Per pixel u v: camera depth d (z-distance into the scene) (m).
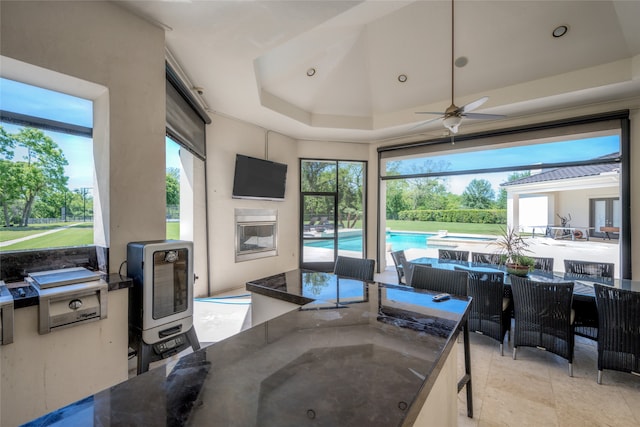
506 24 3.39
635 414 1.93
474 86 4.22
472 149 5.00
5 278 1.68
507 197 9.74
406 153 5.75
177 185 4.21
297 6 2.11
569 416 1.92
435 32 3.66
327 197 6.23
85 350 1.62
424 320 1.20
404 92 4.66
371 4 3.16
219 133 4.54
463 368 2.54
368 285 1.91
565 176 8.41
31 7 1.64
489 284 2.77
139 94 2.15
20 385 1.38
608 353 2.25
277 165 5.37
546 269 3.72
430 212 11.49
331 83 4.61
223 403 0.62
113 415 0.57
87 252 2.02
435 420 1.07
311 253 6.18
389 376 0.75
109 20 1.98
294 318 1.20
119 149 2.03
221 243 4.60
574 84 3.64
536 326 2.54
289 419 0.57
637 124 3.76
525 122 4.48
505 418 1.90
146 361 1.82
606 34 3.22
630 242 3.79
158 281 1.90
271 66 3.83
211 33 2.44
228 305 3.94
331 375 0.75
